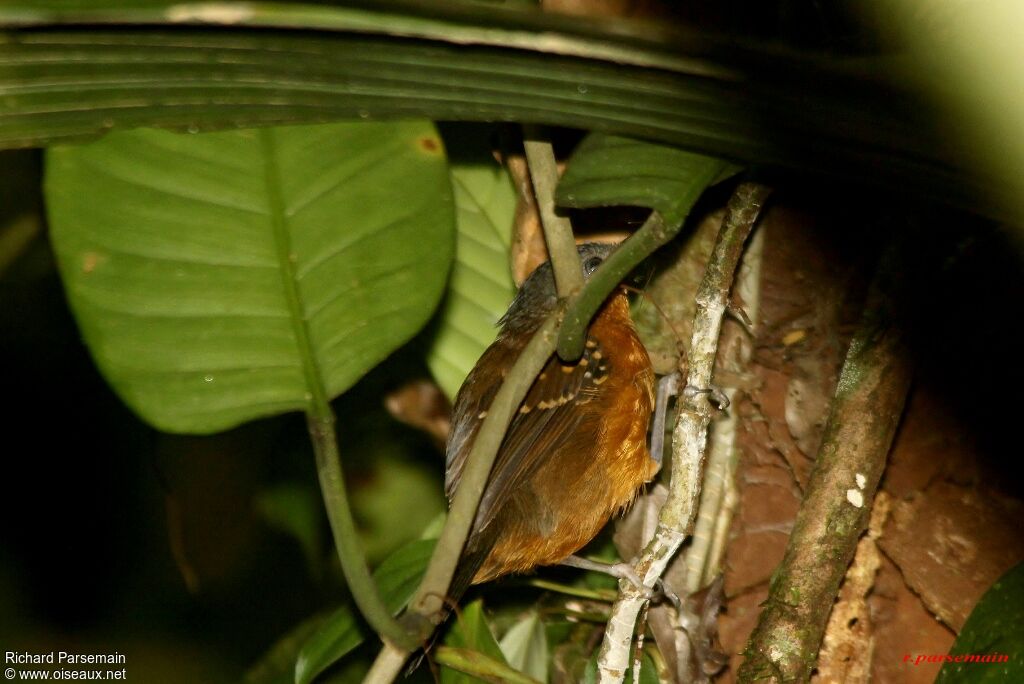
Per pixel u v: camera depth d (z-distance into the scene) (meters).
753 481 3.72
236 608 3.83
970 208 3.61
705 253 3.72
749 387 3.71
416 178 3.63
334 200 3.63
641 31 3.59
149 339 3.63
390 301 3.63
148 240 3.62
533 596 3.75
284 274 3.63
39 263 3.83
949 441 3.69
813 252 3.71
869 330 3.68
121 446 3.85
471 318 3.76
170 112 3.62
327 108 3.62
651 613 3.71
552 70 3.61
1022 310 3.68
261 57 3.61
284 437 3.81
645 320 3.75
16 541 3.84
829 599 3.67
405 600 3.70
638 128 3.61
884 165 3.61
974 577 3.69
